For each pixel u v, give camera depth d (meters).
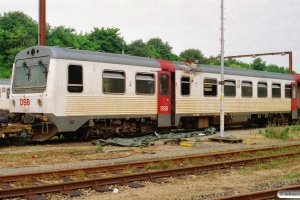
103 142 15.64
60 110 15.10
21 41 57.25
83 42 62.12
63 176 9.48
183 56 80.81
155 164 11.04
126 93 17.22
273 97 25.59
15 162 11.29
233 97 22.64
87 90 15.88
